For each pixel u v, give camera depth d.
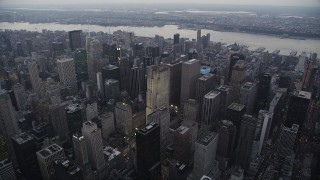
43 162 184.12
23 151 191.75
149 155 194.62
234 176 193.88
